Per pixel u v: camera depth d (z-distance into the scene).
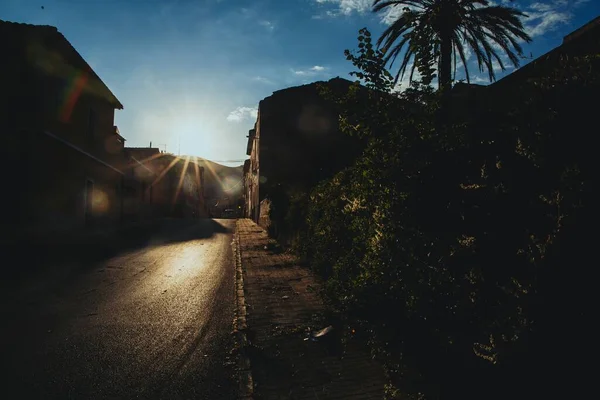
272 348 5.14
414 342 3.18
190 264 12.18
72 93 19.45
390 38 15.87
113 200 25.50
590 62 2.42
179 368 4.48
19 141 15.65
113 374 4.27
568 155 2.23
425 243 3.13
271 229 20.50
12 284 8.24
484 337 2.52
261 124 28.86
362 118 3.75
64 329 5.68
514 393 2.30
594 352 2.00
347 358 4.77
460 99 3.33
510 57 15.79
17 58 16.12
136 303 7.30
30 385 3.95
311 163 27.98
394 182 3.45
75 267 10.75
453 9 13.66
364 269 3.98
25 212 15.61
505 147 2.64
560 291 2.09
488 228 2.65
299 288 8.77
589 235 2.04
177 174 51.31
